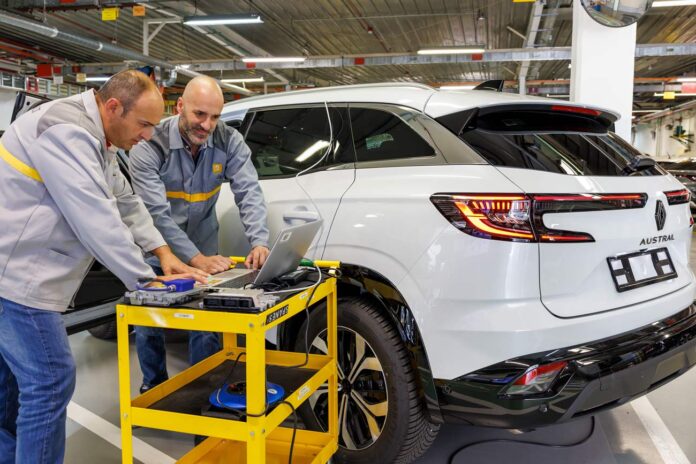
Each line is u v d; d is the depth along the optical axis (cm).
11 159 159
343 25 1215
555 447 232
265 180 259
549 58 1248
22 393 167
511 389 171
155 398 174
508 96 219
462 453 227
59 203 157
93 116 164
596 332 180
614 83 562
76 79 1498
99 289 268
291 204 237
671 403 280
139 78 165
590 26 562
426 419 199
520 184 179
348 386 214
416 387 196
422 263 188
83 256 171
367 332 203
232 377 191
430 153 206
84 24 1174
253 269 203
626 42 556
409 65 1648
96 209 156
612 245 189
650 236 202
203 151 232
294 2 1045
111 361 342
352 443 212
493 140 198
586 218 183
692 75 1753
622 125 566
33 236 159
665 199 212
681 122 2362
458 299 180
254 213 233
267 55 1406
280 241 162
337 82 1969
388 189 205
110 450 234
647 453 228
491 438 241
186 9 1069
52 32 938
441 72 1783
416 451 204
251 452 148
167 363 332
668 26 1245
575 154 203
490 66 1658
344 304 212
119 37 1288
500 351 173
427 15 1134
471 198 180
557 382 169
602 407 179
